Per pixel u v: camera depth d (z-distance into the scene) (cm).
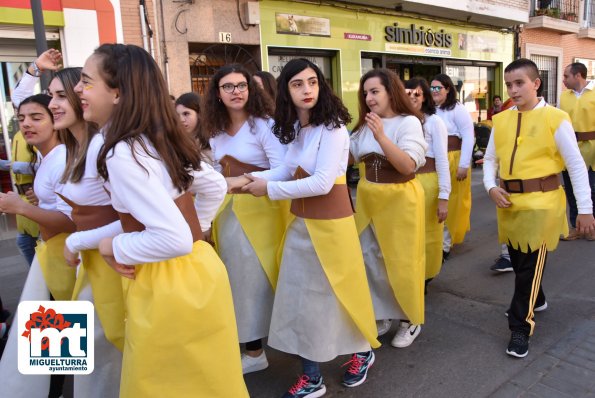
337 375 279
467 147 436
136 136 147
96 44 665
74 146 204
